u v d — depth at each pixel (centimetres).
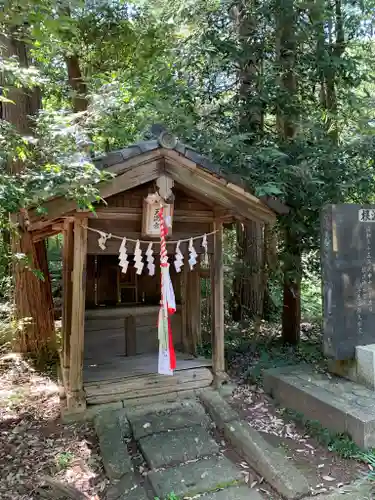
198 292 554
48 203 341
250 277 690
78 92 619
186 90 538
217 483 296
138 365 489
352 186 486
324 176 473
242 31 556
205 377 459
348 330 427
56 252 914
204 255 581
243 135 460
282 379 434
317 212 502
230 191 413
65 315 468
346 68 506
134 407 410
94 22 575
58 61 688
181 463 322
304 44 564
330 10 506
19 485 294
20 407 426
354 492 286
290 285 588
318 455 339
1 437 362
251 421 397
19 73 296
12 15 278
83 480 303
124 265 399
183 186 425
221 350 470
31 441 354
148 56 607
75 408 393
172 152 378
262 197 416
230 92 623
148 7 612
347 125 541
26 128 547
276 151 450
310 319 765
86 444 351
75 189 311
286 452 342
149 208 393
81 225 389
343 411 350
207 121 554
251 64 545
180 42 591
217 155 477
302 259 583
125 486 290
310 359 522
